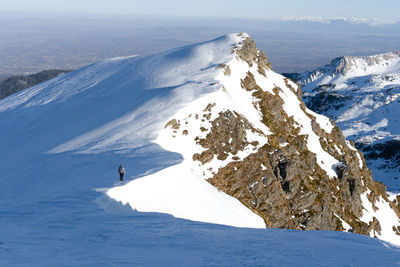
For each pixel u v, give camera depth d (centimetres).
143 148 4459
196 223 2236
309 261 1346
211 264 1288
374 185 9188
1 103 9931
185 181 3888
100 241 1705
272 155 5691
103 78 9112
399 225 8469
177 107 5447
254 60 8469
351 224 6525
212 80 6581
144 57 9894
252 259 1368
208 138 5194
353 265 1302
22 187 3747
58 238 1736
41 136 6519
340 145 8569
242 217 4100
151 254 1441
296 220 5569
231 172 5000
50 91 9525
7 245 1472
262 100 7131
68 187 3225
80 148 4831
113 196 2881
